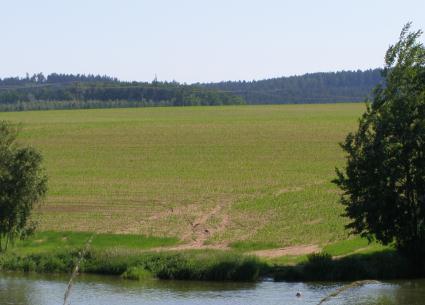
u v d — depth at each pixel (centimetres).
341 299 6291
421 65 7694
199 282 7306
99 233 9862
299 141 18625
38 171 9294
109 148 18325
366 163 7488
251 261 7519
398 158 7462
